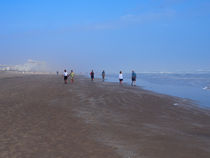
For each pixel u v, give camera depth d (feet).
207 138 23.43
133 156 18.08
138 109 39.09
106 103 44.39
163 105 43.91
